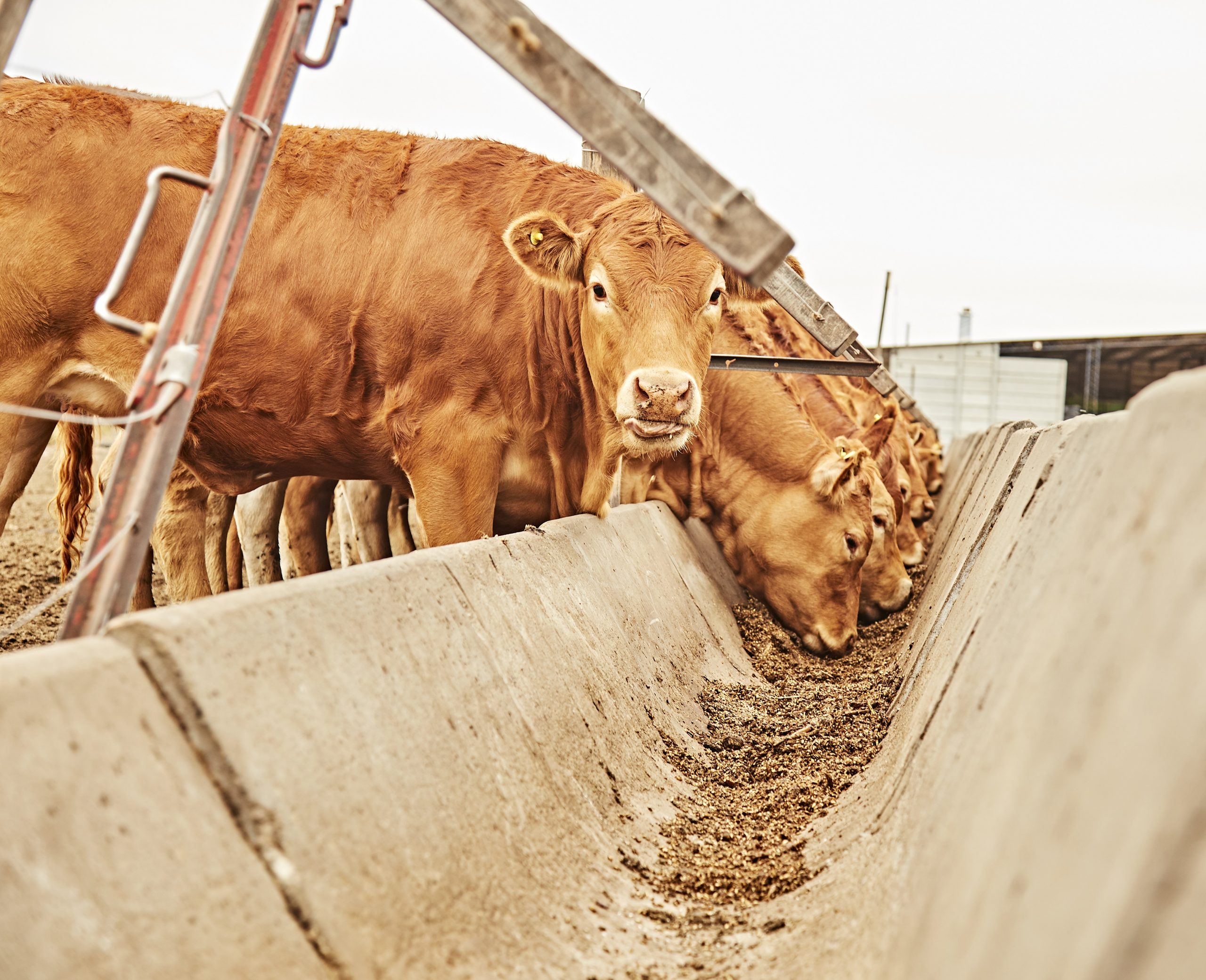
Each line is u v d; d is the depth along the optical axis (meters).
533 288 5.11
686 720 4.73
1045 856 1.39
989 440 8.48
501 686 3.06
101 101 5.01
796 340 9.20
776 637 7.33
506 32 2.60
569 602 4.07
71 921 1.42
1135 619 1.42
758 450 7.69
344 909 1.90
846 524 7.36
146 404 2.32
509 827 2.64
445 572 3.14
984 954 1.43
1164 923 1.08
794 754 4.38
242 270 5.20
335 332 5.21
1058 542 2.24
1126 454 1.82
